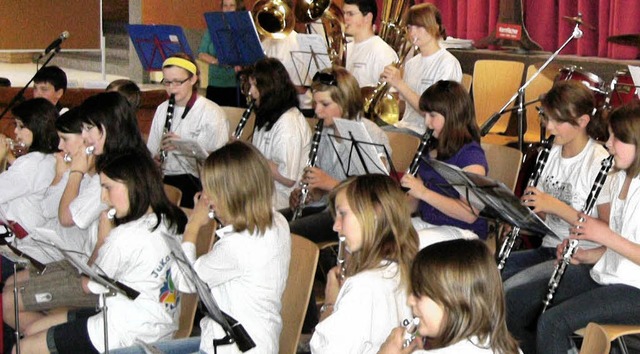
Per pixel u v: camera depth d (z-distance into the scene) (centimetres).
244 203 287
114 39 880
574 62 612
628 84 488
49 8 722
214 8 825
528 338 346
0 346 332
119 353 303
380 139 434
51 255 351
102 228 350
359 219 256
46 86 539
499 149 421
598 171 353
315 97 430
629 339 412
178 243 261
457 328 211
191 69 484
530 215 307
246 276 288
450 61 531
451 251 214
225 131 491
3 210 401
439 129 373
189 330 346
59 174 404
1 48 708
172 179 488
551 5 674
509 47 659
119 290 289
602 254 339
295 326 310
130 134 375
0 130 610
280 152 446
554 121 358
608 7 632
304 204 427
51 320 348
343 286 259
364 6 566
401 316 256
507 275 371
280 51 613
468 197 337
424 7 534
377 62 565
